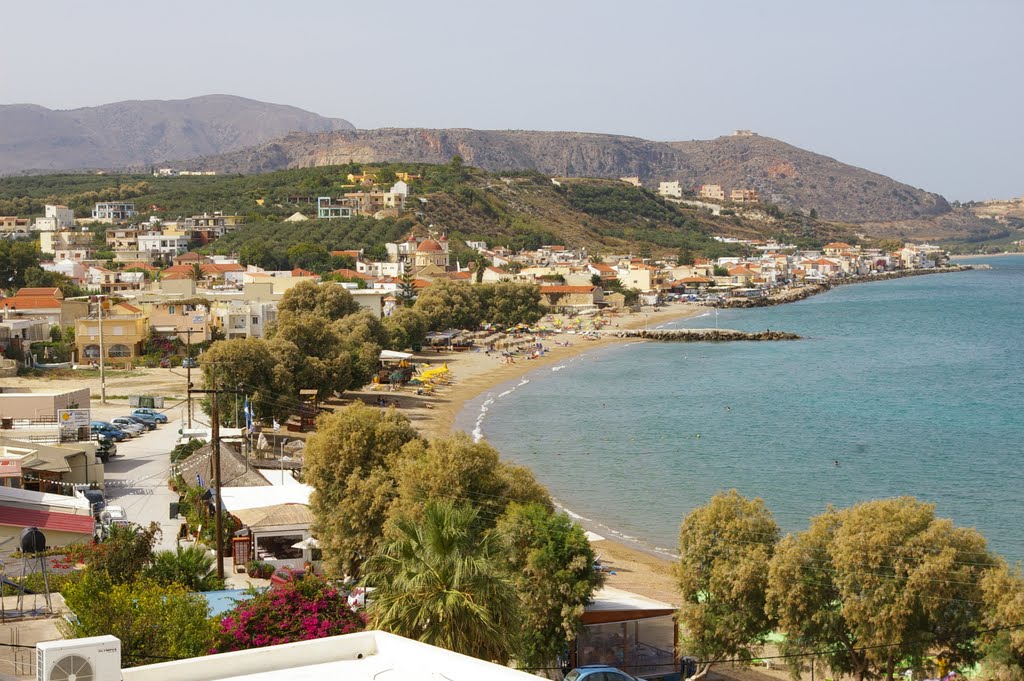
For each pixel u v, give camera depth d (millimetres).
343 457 70125
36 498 68562
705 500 98438
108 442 103812
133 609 38656
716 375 198125
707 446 125375
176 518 80062
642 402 163000
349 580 64125
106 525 68688
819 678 55062
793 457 118312
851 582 50156
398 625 36625
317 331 145500
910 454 119688
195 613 40281
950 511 92500
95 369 169875
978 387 180000
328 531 68000
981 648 47906
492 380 188625
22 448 80938
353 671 23219
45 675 21422
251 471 86312
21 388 147000
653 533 87500
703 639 54156
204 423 123125
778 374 199625
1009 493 99438
